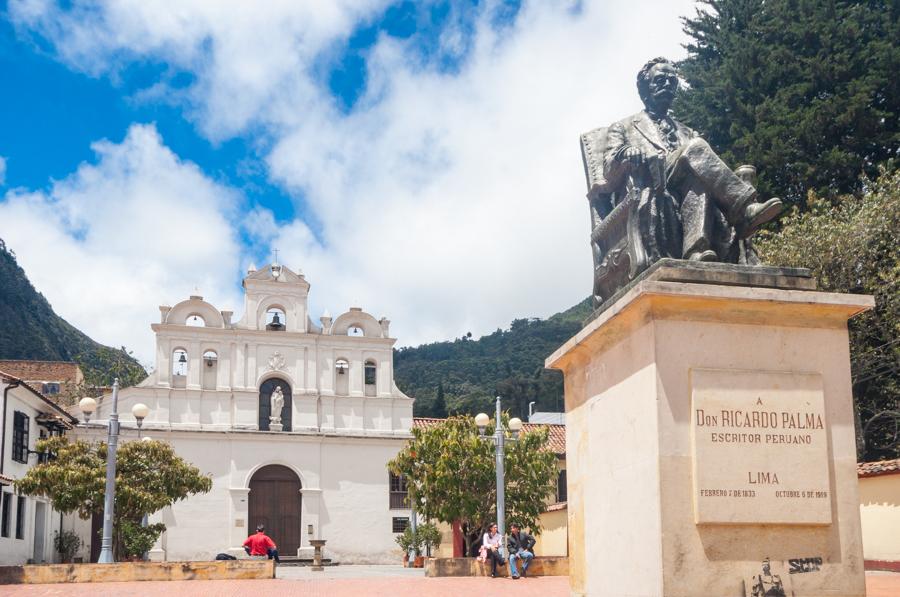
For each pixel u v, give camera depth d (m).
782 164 26.22
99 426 36.34
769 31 28.31
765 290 5.11
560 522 34.66
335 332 42.06
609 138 6.84
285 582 18.59
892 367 23.45
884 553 18.66
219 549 37.50
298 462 39.53
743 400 5.00
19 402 30.48
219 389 39.69
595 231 6.75
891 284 22.19
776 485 4.92
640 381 5.14
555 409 73.81
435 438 28.95
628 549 5.17
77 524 36.56
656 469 4.87
